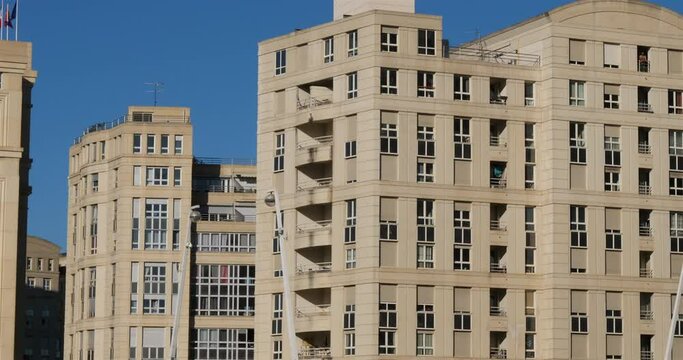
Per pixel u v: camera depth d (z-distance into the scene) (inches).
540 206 4768.7
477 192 4694.9
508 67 4776.1
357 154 4633.4
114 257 6737.2
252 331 6712.6
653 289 4808.1
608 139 4810.5
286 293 3590.1
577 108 4778.5
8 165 4785.9
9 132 4800.7
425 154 4645.7
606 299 4746.6
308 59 4822.8
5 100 4808.1
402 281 4574.3
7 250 4753.9
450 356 4601.4
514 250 4724.4
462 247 4658.0
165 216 6727.4
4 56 4817.9
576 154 4763.8
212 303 6702.8
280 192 4862.2
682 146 4904.0
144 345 6628.9
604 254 4758.9
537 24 4849.9
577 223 4744.1
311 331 4697.3
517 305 4707.2
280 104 4904.0
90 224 6919.3
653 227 4837.6
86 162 7003.0
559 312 4687.5
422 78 4670.3
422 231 4616.1
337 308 4638.3
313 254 4778.5
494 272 4690.0
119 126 6801.2
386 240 4574.3
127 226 6697.8
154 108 7032.5
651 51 4899.1
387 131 4613.7
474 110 4719.5
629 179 4817.9
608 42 4847.4
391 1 4980.3
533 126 4798.2
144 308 6653.5
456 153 4682.6
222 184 7062.0
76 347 6958.7
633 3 4894.2
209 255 6722.4
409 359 4552.2
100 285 6835.6
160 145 6771.7
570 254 4722.0
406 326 4562.0
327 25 4776.1
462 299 4643.2
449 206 4653.1
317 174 4813.0
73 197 7199.8
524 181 4758.9
